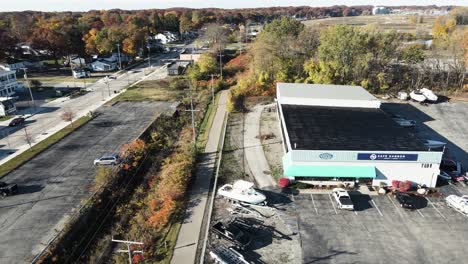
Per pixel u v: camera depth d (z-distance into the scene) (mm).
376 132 42219
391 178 37500
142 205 37094
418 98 65750
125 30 131750
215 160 45344
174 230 31500
